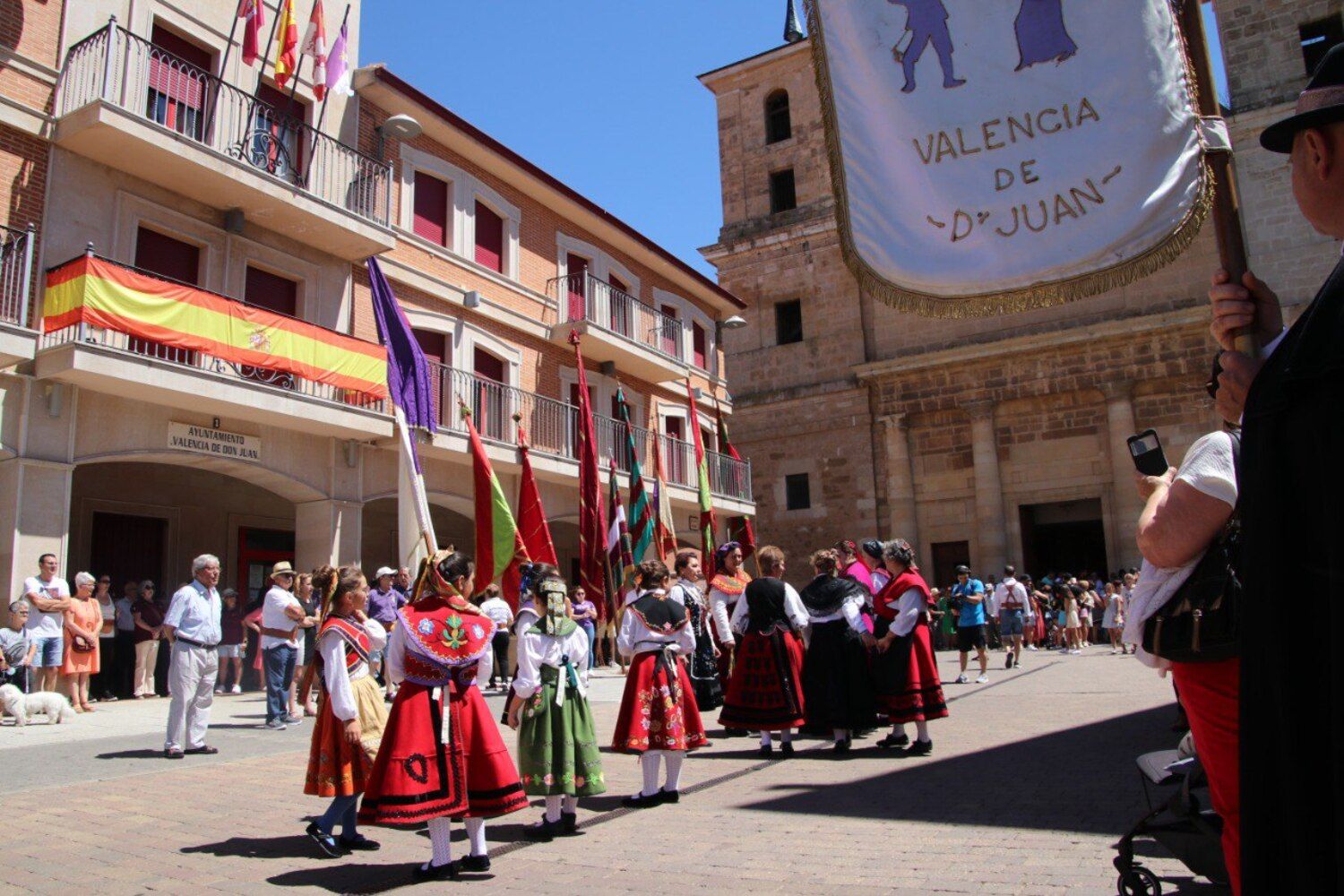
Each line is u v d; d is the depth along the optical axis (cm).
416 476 1531
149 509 1817
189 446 1473
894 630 874
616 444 2380
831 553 970
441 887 501
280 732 1072
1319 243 2595
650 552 2394
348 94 1719
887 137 423
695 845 575
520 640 618
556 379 2280
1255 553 156
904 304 406
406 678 529
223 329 1429
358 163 1797
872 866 511
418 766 509
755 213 3588
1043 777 741
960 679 1627
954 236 402
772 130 3681
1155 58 375
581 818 666
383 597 1302
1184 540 284
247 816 668
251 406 1467
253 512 2006
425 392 1758
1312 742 145
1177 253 357
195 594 930
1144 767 424
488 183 2141
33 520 1273
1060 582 2628
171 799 722
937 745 928
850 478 3300
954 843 552
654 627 716
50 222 1349
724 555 1184
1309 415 148
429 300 1941
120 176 1441
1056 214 383
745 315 3575
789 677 898
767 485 3441
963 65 414
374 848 590
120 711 1276
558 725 612
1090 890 451
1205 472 279
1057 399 3038
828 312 3419
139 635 1474
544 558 1880
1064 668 1827
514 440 2088
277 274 1678
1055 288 378
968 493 3136
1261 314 254
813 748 948
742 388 3538
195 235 1538
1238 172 2722
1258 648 154
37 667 1185
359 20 1870
